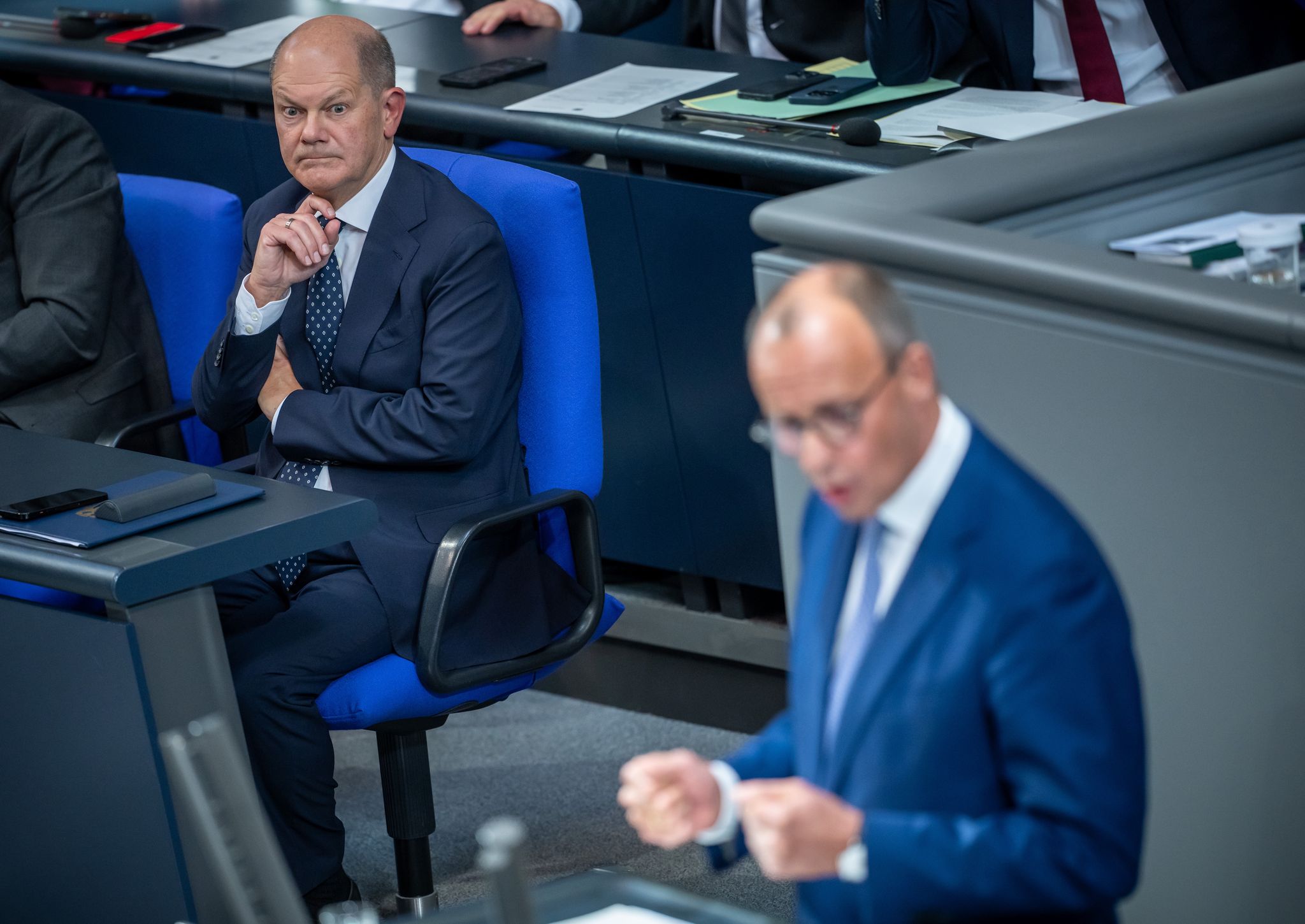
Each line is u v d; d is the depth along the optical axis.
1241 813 5.83
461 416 9.47
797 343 4.49
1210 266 6.59
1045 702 4.54
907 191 6.53
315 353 10.23
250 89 13.02
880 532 4.89
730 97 11.88
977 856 4.52
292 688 9.16
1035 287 5.67
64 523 8.23
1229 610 5.62
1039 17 13.23
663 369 11.98
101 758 8.26
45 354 11.17
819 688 5.06
